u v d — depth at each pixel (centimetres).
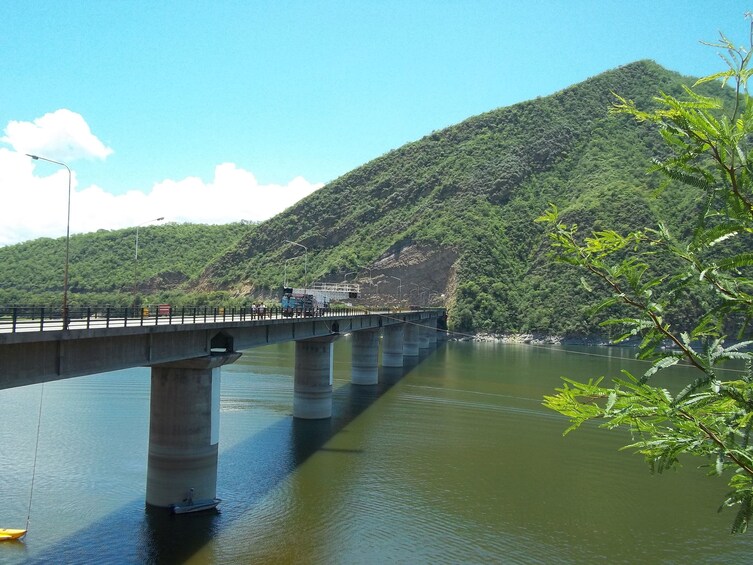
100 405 5462
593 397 979
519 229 18275
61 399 5703
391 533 2920
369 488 3556
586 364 9919
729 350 820
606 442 4809
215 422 3269
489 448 4559
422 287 17375
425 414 5747
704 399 834
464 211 18725
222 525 2944
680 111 845
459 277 16688
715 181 830
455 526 3033
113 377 7038
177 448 3111
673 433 858
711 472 818
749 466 803
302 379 5431
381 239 19262
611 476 3947
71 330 2234
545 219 1055
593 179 18675
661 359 865
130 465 3753
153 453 3136
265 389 6731
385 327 9638
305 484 3584
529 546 2836
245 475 3725
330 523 3012
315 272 18462
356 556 2655
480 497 3475
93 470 3641
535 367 9488
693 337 889
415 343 11350
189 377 3148
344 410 5884
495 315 15538
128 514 3020
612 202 15812
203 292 19838
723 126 798
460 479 3784
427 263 17500
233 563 2547
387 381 7944
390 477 3775
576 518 3197
